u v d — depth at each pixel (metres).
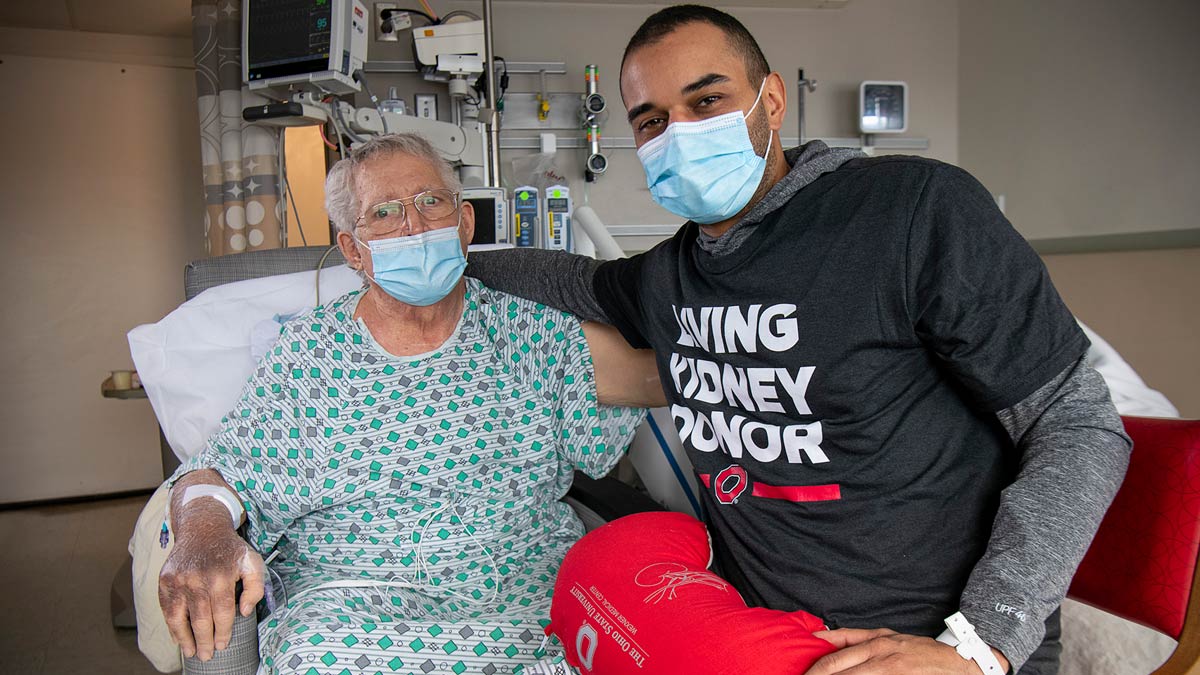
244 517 1.53
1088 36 3.46
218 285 2.01
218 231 3.67
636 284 1.45
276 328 1.84
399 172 1.52
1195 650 1.01
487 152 3.27
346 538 1.59
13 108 4.38
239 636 1.28
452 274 1.54
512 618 1.44
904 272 1.04
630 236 4.22
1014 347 0.99
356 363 1.58
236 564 1.27
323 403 1.57
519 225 3.21
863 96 4.22
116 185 4.55
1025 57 3.91
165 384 1.82
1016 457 1.10
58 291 4.50
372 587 1.50
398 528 1.59
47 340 4.50
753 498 1.22
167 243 4.65
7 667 2.60
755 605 1.24
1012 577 0.92
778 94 1.26
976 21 4.30
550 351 1.67
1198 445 1.04
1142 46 3.17
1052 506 0.94
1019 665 0.90
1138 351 3.23
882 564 1.10
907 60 4.47
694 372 1.29
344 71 2.92
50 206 4.46
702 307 1.24
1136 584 1.08
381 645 1.33
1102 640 1.44
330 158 4.35
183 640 1.26
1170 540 1.05
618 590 1.16
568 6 4.11
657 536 1.29
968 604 0.93
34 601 3.14
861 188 1.10
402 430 1.57
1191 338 2.97
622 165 4.18
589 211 2.40
